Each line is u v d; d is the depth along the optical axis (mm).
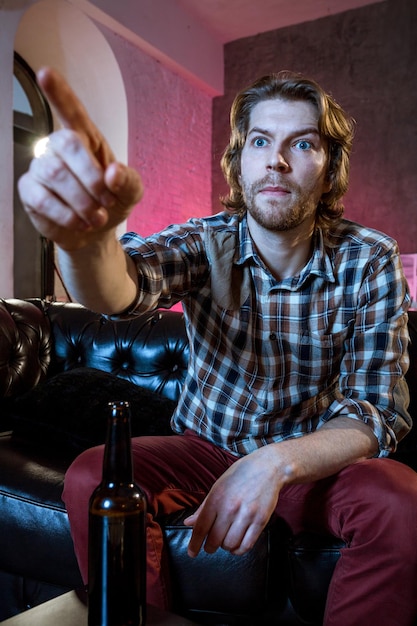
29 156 4559
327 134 1252
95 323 2066
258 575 1136
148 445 1273
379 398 1190
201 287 1280
